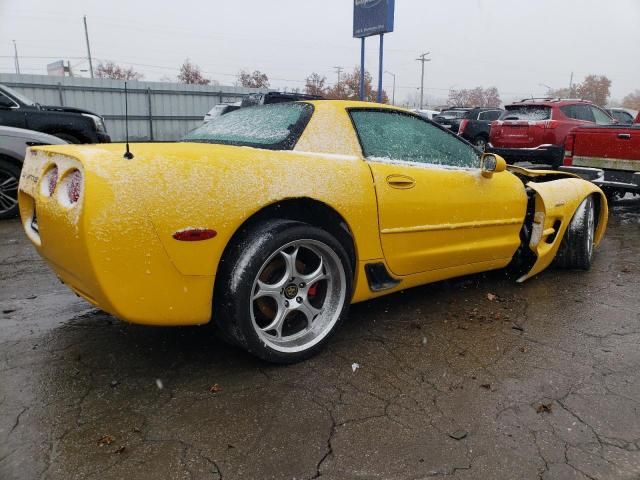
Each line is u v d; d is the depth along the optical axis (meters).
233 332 2.46
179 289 2.26
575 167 7.24
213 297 2.46
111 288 2.13
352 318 3.32
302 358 2.66
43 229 2.40
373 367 2.65
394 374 2.58
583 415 2.25
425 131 3.45
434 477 1.85
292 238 2.48
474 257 3.55
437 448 2.01
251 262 2.37
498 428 2.15
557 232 4.11
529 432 2.12
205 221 2.24
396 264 3.05
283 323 2.71
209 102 24.06
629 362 2.75
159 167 2.19
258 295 2.49
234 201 2.31
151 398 2.31
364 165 2.87
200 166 2.27
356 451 1.98
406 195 3.01
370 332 3.10
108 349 2.79
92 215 2.05
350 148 2.92
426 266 3.24
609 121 11.95
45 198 2.38
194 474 1.84
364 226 2.82
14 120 8.34
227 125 3.23
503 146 11.41
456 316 3.37
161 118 23.09
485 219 3.53
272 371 2.58
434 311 3.46
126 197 2.10
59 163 2.35
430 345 2.93
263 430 2.10
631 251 5.21
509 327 3.20
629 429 2.16
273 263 2.58
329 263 2.74
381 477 1.85
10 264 4.38
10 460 1.88
